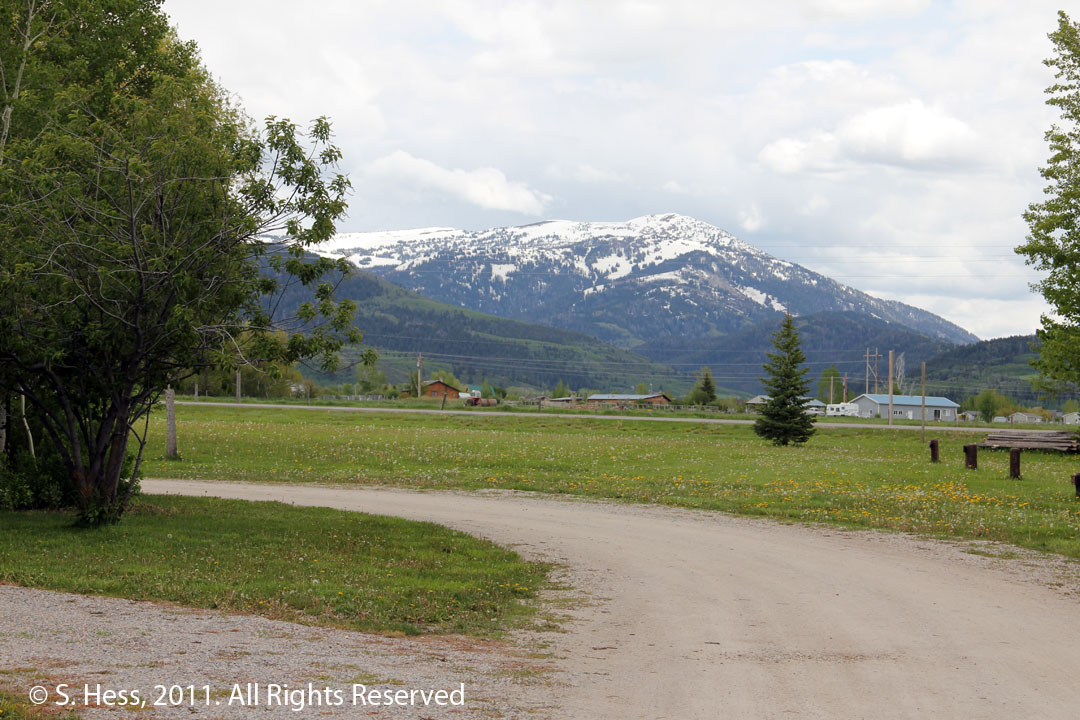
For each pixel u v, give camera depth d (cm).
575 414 9381
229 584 1402
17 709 714
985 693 926
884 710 859
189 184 1830
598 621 1291
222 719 733
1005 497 2877
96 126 1808
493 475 3719
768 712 845
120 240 1778
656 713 832
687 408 13362
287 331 1920
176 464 3947
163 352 1888
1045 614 1362
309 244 1892
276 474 3691
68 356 1914
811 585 1595
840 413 17025
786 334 5769
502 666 993
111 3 2317
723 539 2180
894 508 2680
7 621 1050
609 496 3102
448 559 1806
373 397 15162
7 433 2362
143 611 1166
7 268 1712
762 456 4544
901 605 1420
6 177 1708
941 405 16775
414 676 914
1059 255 4650
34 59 2212
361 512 2530
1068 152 4672
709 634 1205
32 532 1852
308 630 1120
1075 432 5253
